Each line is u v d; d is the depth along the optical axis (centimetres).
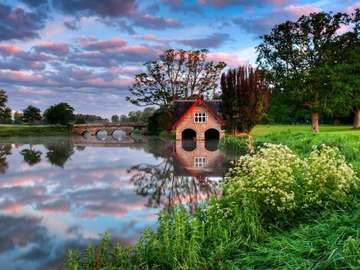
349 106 4981
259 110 4522
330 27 4869
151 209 1377
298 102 4934
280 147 1105
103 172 2366
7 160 3131
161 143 4997
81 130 8475
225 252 797
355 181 1064
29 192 1747
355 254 632
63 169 2531
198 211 1034
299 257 674
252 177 1016
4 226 1193
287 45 4950
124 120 11888
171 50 7850
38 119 12350
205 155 3206
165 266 776
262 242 838
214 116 5453
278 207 916
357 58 4825
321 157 1062
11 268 865
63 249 977
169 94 7912
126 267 777
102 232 1115
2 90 11006
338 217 843
